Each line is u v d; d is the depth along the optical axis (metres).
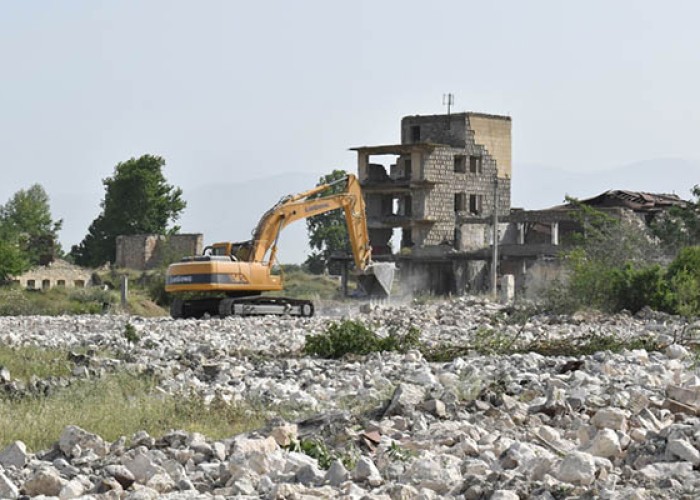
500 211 177.12
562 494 18.27
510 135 178.88
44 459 23.88
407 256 158.88
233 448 23.33
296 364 43.97
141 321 81.69
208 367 42.28
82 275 175.62
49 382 36.06
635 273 76.38
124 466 21.55
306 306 86.00
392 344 49.94
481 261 157.12
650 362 41.25
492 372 37.03
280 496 18.92
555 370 38.84
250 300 84.12
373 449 23.91
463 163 172.88
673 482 18.88
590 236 120.38
